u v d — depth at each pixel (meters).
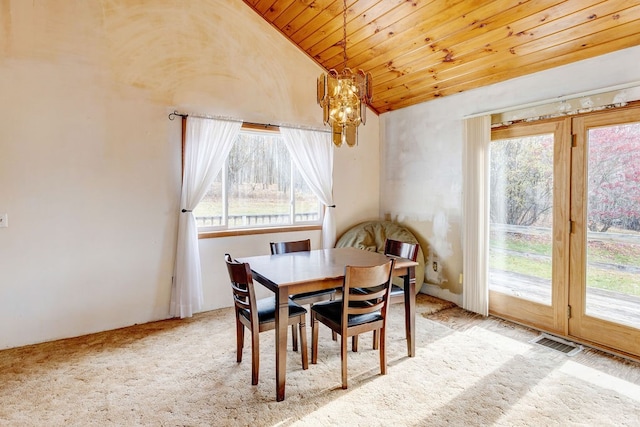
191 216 3.53
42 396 2.21
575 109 2.89
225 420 1.99
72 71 3.02
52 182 2.98
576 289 2.95
